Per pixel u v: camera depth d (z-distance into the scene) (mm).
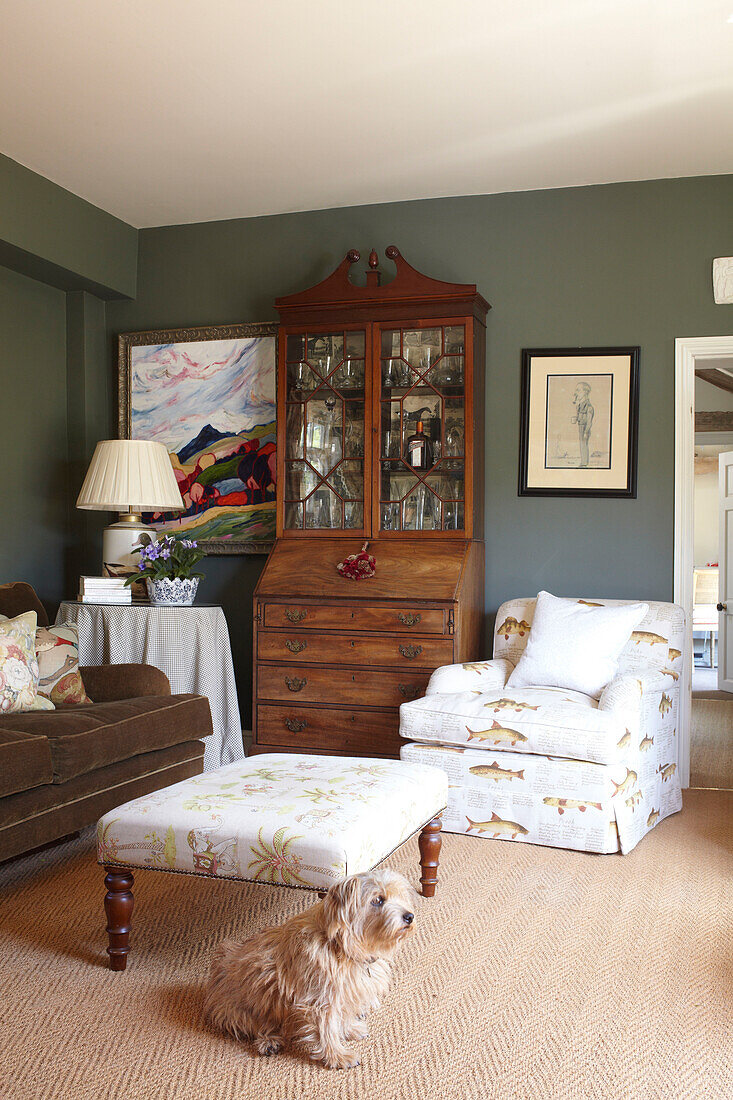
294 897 2777
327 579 4273
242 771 2559
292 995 1834
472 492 4238
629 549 4371
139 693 3623
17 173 4234
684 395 4297
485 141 3982
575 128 3842
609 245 4406
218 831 2109
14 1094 1720
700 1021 2018
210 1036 1943
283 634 4309
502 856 3195
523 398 4484
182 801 2252
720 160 4129
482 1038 1941
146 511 5145
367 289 4355
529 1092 1738
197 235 5082
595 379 4406
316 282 4863
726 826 3635
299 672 4277
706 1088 1753
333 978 1812
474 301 4238
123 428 5184
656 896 2814
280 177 4414
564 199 4473
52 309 4984
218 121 3820
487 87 3510
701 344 4277
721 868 3098
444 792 2672
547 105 3645
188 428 5062
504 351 4535
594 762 3225
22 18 3059
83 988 2160
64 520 5082
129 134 3947
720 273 4250
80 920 2594
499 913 2664
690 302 4301
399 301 4281
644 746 3484
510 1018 2029
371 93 3570
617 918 2629
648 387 4352
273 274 4945
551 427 4461
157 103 3662
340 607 4207
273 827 2082
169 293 5141
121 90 3559
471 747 3445
